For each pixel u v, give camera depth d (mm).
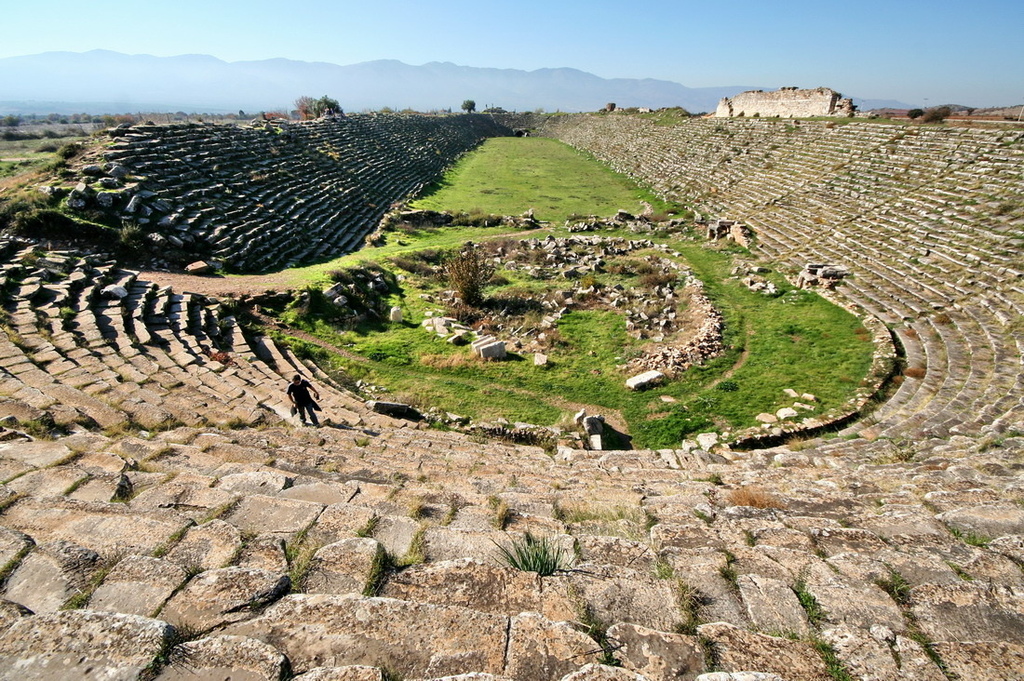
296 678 3277
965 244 25141
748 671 3584
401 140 74750
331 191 43125
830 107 52969
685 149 62125
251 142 44094
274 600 4102
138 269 24438
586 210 49844
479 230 42844
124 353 15125
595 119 102938
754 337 22281
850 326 22625
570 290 28312
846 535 5680
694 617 4238
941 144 35312
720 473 10891
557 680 3410
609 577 4680
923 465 9422
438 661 3535
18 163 35719
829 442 14219
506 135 122438
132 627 3549
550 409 17359
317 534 5430
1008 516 5914
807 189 39250
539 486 8836
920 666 3627
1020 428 11031
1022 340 17812
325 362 19547
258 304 22188
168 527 5098
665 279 29609
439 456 10938
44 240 23578
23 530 4957
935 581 4598
